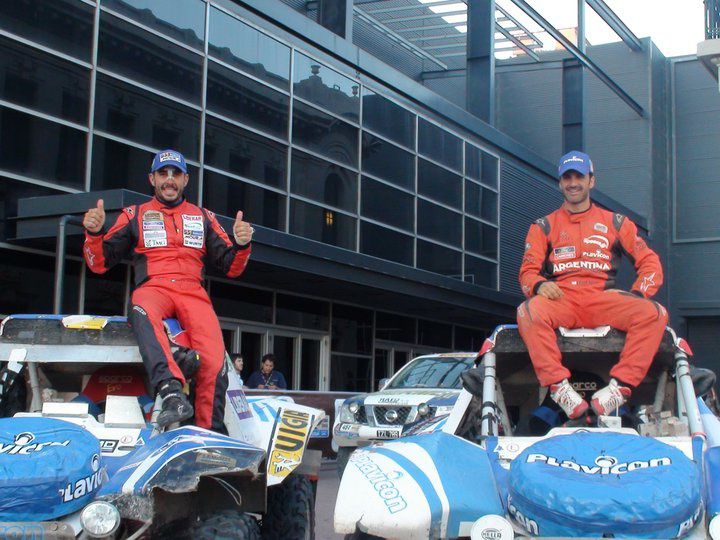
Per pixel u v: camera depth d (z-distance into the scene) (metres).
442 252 23.75
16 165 13.62
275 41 18.55
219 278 18.06
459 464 4.41
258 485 4.96
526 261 5.65
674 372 5.39
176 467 4.40
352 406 12.70
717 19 18.39
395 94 22.30
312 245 16.97
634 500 3.74
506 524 3.71
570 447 4.19
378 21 31.91
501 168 26.67
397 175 22.22
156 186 6.03
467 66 27.08
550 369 5.11
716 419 5.24
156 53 15.88
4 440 4.36
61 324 5.54
